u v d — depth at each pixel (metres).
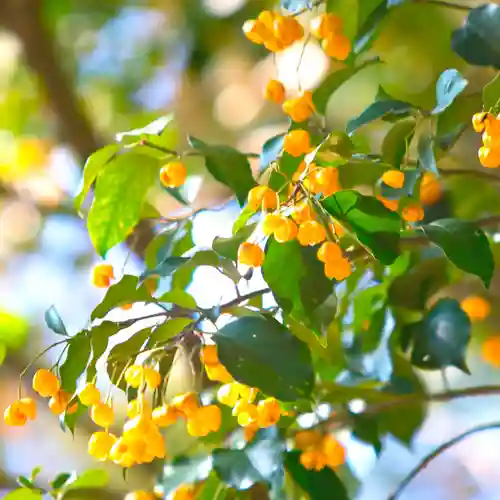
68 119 1.38
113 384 1.04
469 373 1.08
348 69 1.07
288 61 1.25
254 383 1.01
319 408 1.11
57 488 1.09
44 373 1.03
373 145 1.24
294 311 1.02
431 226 1.04
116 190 1.07
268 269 1.01
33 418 1.04
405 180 1.05
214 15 1.31
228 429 1.10
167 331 1.04
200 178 1.10
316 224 1.00
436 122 1.06
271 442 1.07
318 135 1.06
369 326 1.10
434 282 1.10
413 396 1.10
